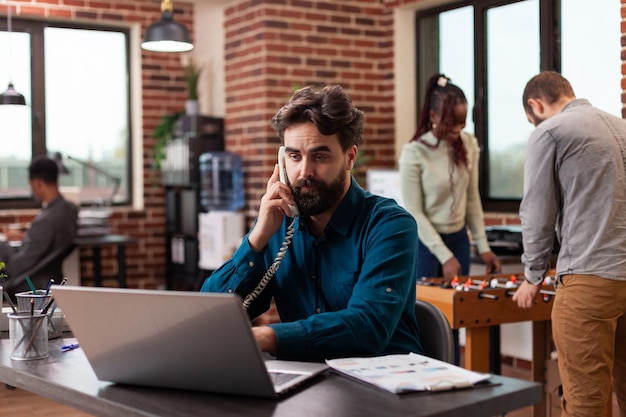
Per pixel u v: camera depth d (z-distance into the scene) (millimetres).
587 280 2766
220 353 1385
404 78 6055
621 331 2887
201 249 6137
